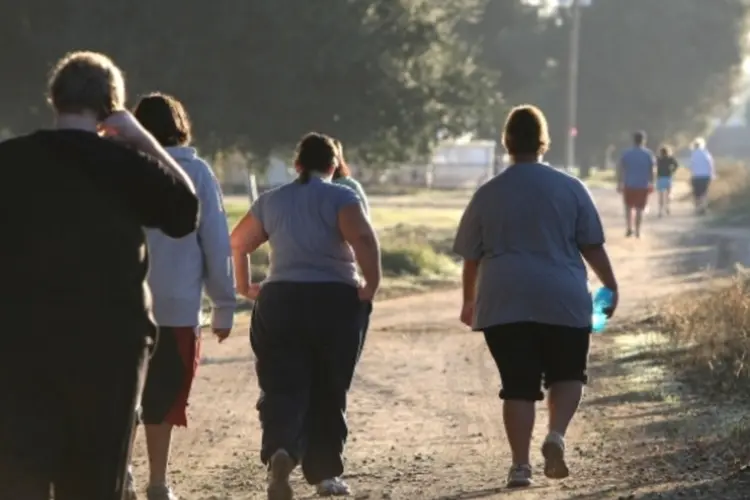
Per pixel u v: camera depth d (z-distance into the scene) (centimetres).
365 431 3350
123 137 1723
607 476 2727
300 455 2478
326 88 9606
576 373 2589
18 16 9250
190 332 2391
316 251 2545
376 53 9500
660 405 3628
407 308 6222
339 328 2547
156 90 9144
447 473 2827
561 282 2545
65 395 1605
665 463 2856
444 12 10275
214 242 2383
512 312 2545
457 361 4591
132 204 1659
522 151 2617
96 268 1616
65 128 1684
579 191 2591
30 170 1625
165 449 2430
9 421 1591
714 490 2508
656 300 5922
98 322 1606
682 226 11456
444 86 10219
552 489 2594
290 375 2520
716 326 4394
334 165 2623
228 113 9306
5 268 1608
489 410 3659
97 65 1716
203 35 9231
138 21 9144
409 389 4009
